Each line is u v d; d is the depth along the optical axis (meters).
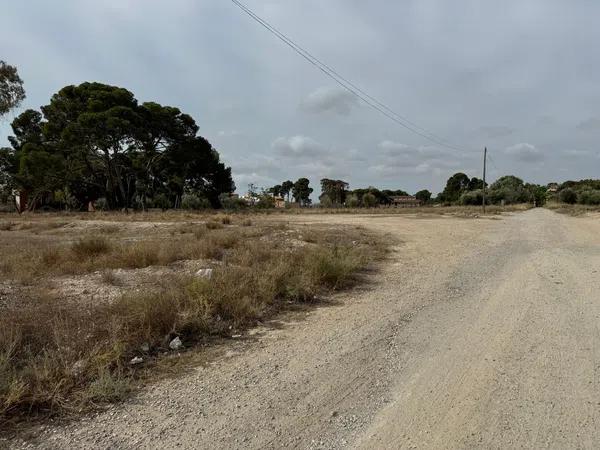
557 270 9.85
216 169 69.75
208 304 5.93
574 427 3.23
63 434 3.18
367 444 3.06
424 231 20.28
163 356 4.75
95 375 4.04
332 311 6.65
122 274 8.63
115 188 57.19
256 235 16.09
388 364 4.54
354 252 11.41
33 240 15.56
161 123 51.66
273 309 6.62
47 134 48.97
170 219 29.45
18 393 3.50
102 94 47.25
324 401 3.72
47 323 5.14
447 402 3.67
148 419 3.41
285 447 3.03
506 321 5.99
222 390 3.94
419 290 8.08
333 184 95.38
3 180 54.03
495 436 3.13
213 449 3.00
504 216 37.59
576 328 5.61
